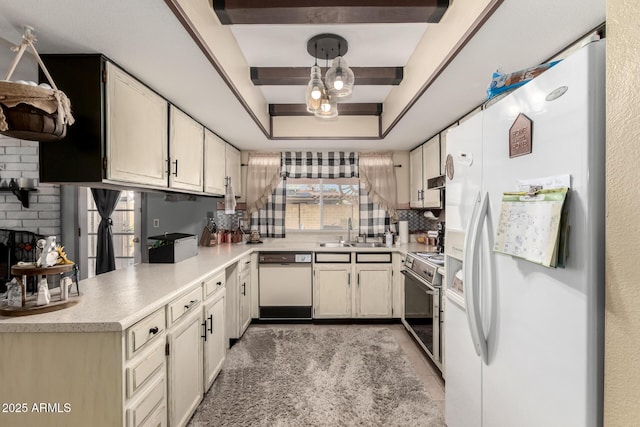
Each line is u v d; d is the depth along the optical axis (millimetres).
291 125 3451
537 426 1001
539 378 988
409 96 2344
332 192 4133
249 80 2482
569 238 873
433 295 2357
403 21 1676
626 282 721
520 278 1070
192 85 1991
